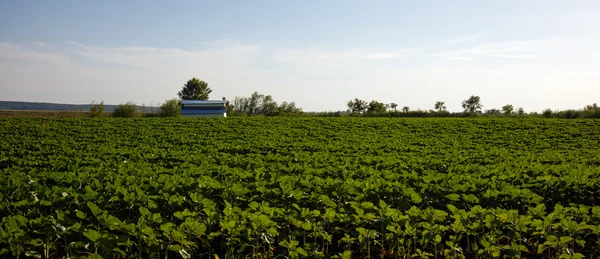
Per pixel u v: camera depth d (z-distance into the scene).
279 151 23.61
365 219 7.94
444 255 8.40
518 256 7.20
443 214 7.60
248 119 46.06
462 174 13.14
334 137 32.78
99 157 19.12
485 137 34.22
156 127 37.44
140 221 6.99
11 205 8.30
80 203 8.52
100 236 6.44
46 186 10.00
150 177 11.28
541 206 8.30
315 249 7.61
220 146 25.42
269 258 7.99
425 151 23.28
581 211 8.38
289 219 7.92
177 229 7.06
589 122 42.91
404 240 8.33
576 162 19.22
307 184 10.23
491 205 9.65
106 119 42.91
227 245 7.59
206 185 9.66
